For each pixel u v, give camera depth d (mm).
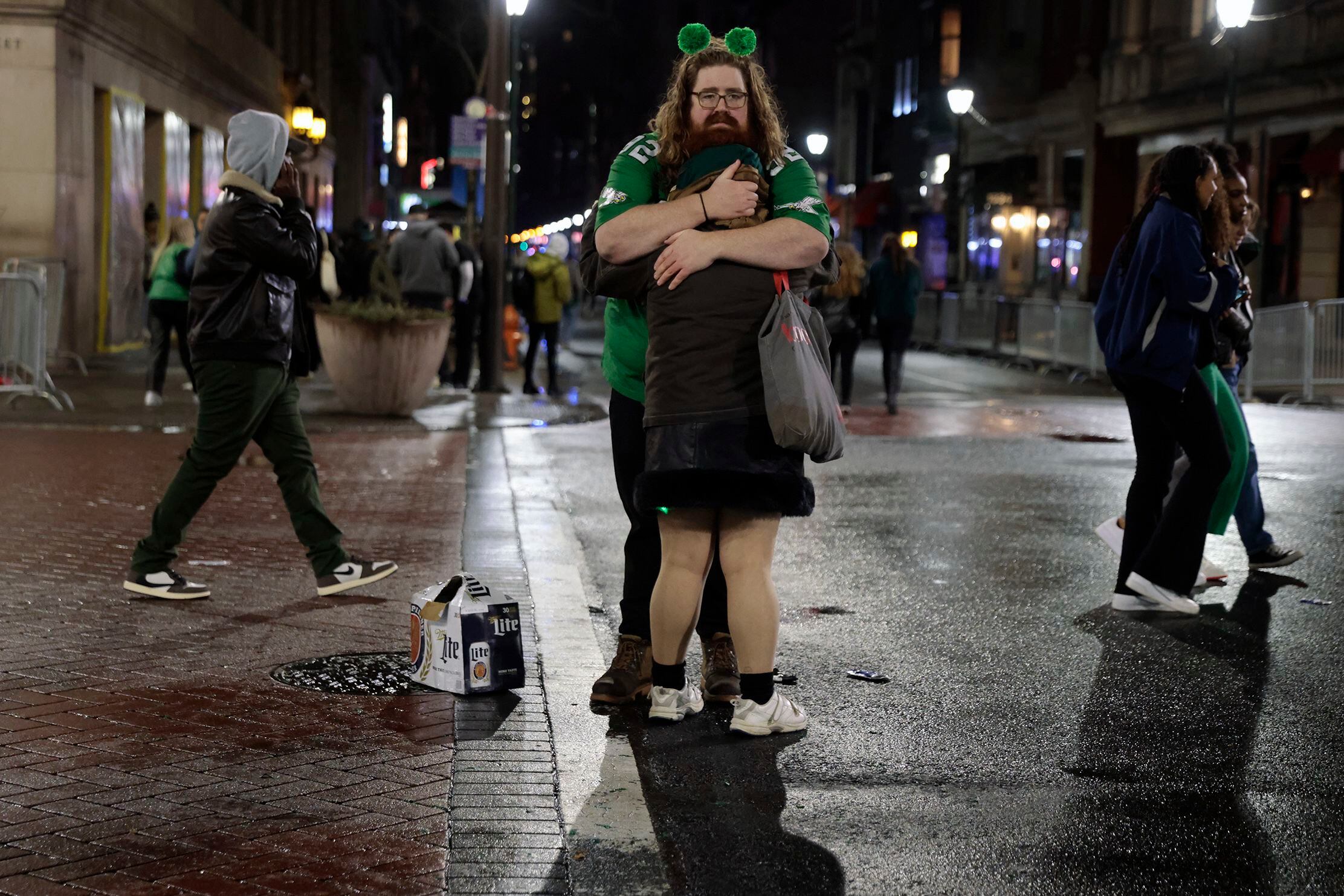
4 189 19172
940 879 3816
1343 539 9086
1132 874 3867
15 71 19078
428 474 11180
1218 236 7008
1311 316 19344
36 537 8211
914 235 49781
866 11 57000
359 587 7129
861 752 4879
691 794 4430
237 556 7875
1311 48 25875
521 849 3891
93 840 3887
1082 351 24047
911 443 14266
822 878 3807
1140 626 6824
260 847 3861
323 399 16906
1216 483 7023
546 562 7840
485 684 5332
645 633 5414
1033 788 4543
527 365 18938
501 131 18484
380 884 3643
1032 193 39219
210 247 6688
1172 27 31812
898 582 7770
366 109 57406
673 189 4820
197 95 28172
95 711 5039
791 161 4836
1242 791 4539
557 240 18734
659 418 4707
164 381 17156
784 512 4723
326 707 5160
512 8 18422
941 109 46844
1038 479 11734
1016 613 7078
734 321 4660
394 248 17906
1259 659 6230
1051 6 38750
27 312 15117
